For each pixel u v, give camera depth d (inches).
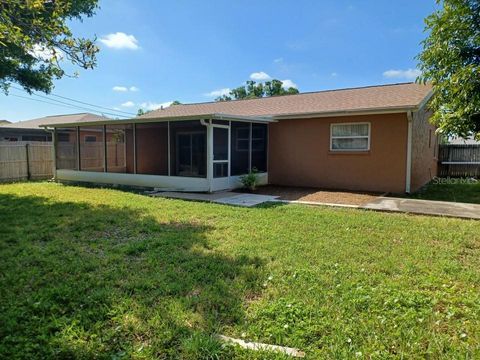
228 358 89.5
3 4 160.4
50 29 173.5
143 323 106.3
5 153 555.8
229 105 631.2
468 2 171.3
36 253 174.4
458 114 164.7
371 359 87.9
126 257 169.6
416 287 132.0
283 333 100.5
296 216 267.9
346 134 429.7
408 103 384.8
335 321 106.1
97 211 289.1
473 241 196.4
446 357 88.5
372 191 412.8
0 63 353.4
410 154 386.9
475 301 118.4
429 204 319.3
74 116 986.1
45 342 96.0
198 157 414.3
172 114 641.6
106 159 502.9
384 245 188.2
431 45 208.8
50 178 614.2
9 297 124.0
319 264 157.8
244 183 429.1
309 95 564.4
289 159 478.0
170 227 233.3
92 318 109.3
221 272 148.3
